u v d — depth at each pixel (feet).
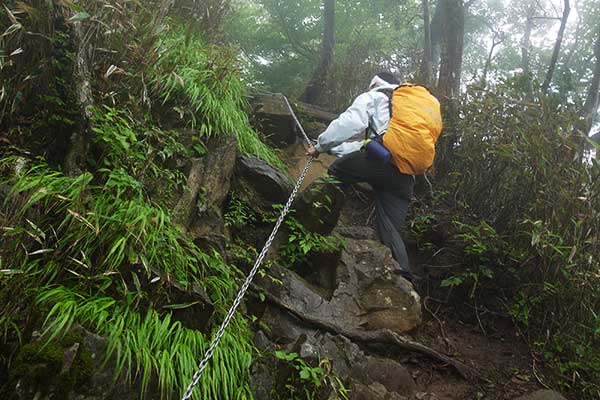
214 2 16.98
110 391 6.23
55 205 7.37
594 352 10.67
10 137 8.57
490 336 12.03
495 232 12.88
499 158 13.92
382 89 12.42
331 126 11.82
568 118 12.44
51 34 8.98
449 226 14.53
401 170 11.98
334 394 7.78
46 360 5.80
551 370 10.86
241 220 11.67
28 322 6.42
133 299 7.03
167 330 7.20
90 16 9.32
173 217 9.91
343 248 12.03
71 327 6.26
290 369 8.04
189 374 6.82
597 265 10.84
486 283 13.05
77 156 8.80
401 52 23.81
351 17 34.42
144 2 11.83
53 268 7.02
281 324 9.87
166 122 12.20
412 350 10.49
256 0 34.14
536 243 11.27
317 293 11.09
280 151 16.67
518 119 13.71
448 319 12.59
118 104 10.46
